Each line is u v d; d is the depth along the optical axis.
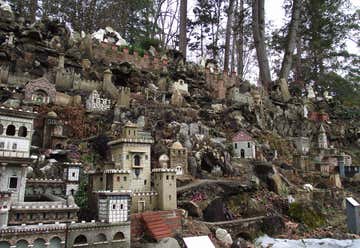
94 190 21.64
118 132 30.75
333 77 74.00
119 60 49.78
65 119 32.59
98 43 49.22
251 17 65.12
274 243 22.80
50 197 20.09
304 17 63.91
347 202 27.62
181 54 56.34
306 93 67.50
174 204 23.08
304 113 55.62
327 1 62.41
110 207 18.17
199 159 32.12
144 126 34.09
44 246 15.92
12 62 37.88
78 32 55.88
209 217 24.22
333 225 28.44
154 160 29.88
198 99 45.78
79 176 23.52
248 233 23.75
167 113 37.31
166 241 18.39
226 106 45.72
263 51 57.78
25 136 19.20
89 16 61.81
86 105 36.41
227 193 27.39
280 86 58.41
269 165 33.50
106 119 34.50
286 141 46.31
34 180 21.09
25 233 15.43
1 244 14.82
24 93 33.62
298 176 37.88
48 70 40.12
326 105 63.59
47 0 59.25
